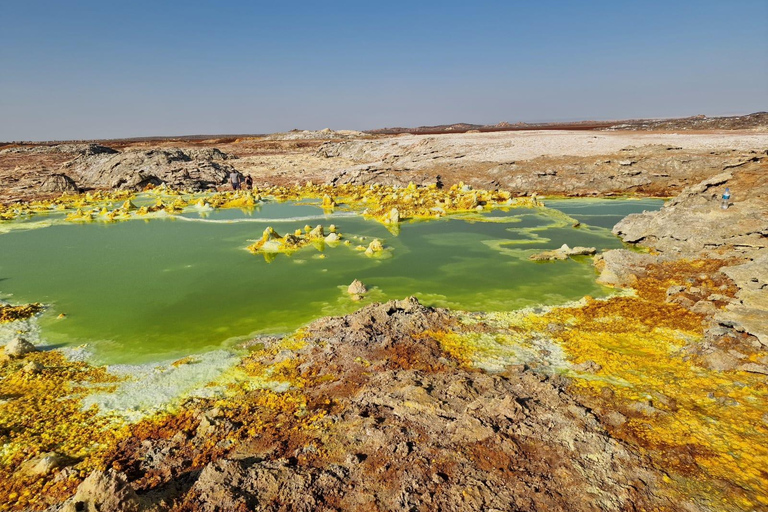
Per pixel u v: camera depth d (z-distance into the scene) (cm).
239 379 723
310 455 534
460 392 647
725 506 466
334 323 912
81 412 639
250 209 2417
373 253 1473
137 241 1688
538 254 1405
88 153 5056
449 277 1233
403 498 464
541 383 683
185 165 3519
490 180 2872
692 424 596
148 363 784
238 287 1170
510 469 506
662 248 1393
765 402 642
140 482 502
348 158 4519
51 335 902
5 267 1358
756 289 943
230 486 478
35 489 497
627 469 513
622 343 840
